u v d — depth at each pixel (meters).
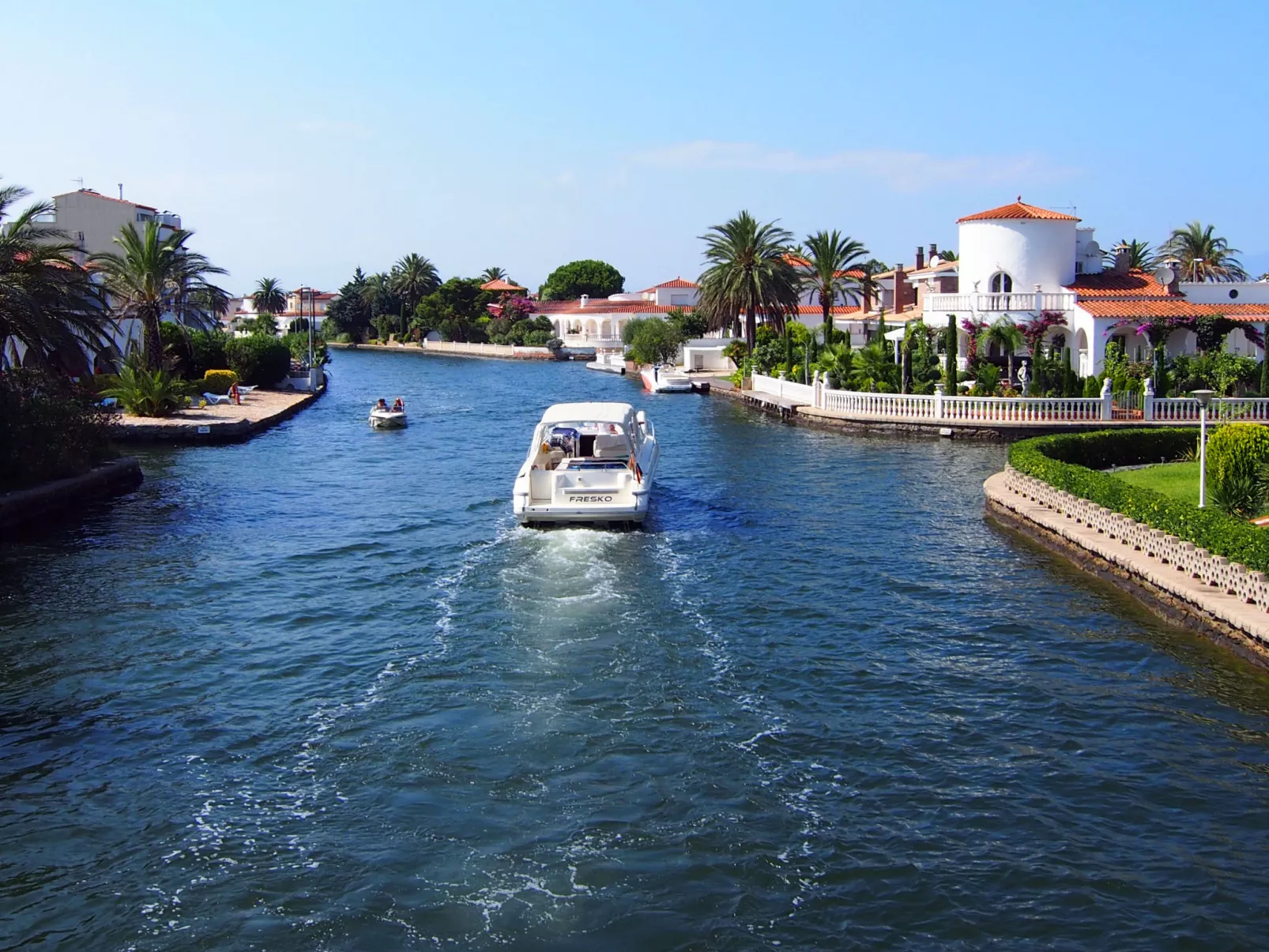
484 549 24.14
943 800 12.28
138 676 16.33
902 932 9.90
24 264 35.31
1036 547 24.27
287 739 13.97
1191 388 47.09
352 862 11.04
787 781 12.68
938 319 60.59
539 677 15.93
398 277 171.62
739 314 82.19
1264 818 11.90
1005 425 44.72
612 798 12.26
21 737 14.15
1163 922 10.03
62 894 10.58
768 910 10.21
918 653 17.09
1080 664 16.61
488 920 10.06
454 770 13.00
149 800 12.41
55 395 32.84
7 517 27.34
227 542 25.45
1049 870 10.86
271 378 73.19
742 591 20.53
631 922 10.03
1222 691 15.44
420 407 66.56
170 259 54.22
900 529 26.30
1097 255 62.69
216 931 9.98
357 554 24.02
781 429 50.66
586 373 105.44
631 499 25.17
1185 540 19.36
